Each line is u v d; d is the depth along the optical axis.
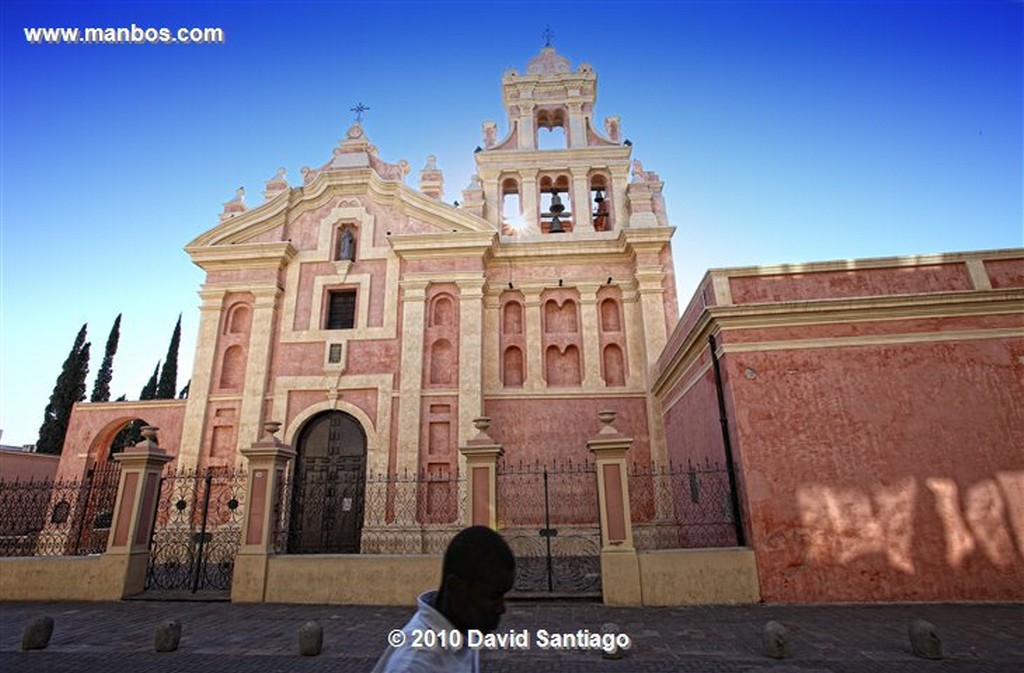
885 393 9.58
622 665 6.14
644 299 17.30
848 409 9.54
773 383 9.77
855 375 9.70
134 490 10.69
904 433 9.38
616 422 16.67
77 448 18.19
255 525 10.11
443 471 15.41
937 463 9.20
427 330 16.95
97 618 8.51
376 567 9.66
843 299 9.85
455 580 1.86
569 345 17.72
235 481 15.36
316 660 6.43
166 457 11.31
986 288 9.94
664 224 19.75
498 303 18.08
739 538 9.61
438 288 17.44
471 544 1.89
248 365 16.59
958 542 8.86
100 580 9.98
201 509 15.29
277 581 9.73
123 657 6.58
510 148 20.95
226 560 13.94
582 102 21.25
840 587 8.80
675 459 14.66
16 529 12.49
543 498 15.93
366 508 14.91
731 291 10.47
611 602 8.94
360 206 18.67
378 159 20.05
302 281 17.88
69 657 6.59
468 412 15.82
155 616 8.62
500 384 17.17
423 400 16.12
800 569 8.92
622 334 17.72
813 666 5.91
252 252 17.66
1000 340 9.69
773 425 9.55
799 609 8.41
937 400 9.49
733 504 9.73
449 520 14.96
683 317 13.01
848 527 9.03
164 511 15.44
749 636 7.06
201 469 15.74
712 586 8.95
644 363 17.05
